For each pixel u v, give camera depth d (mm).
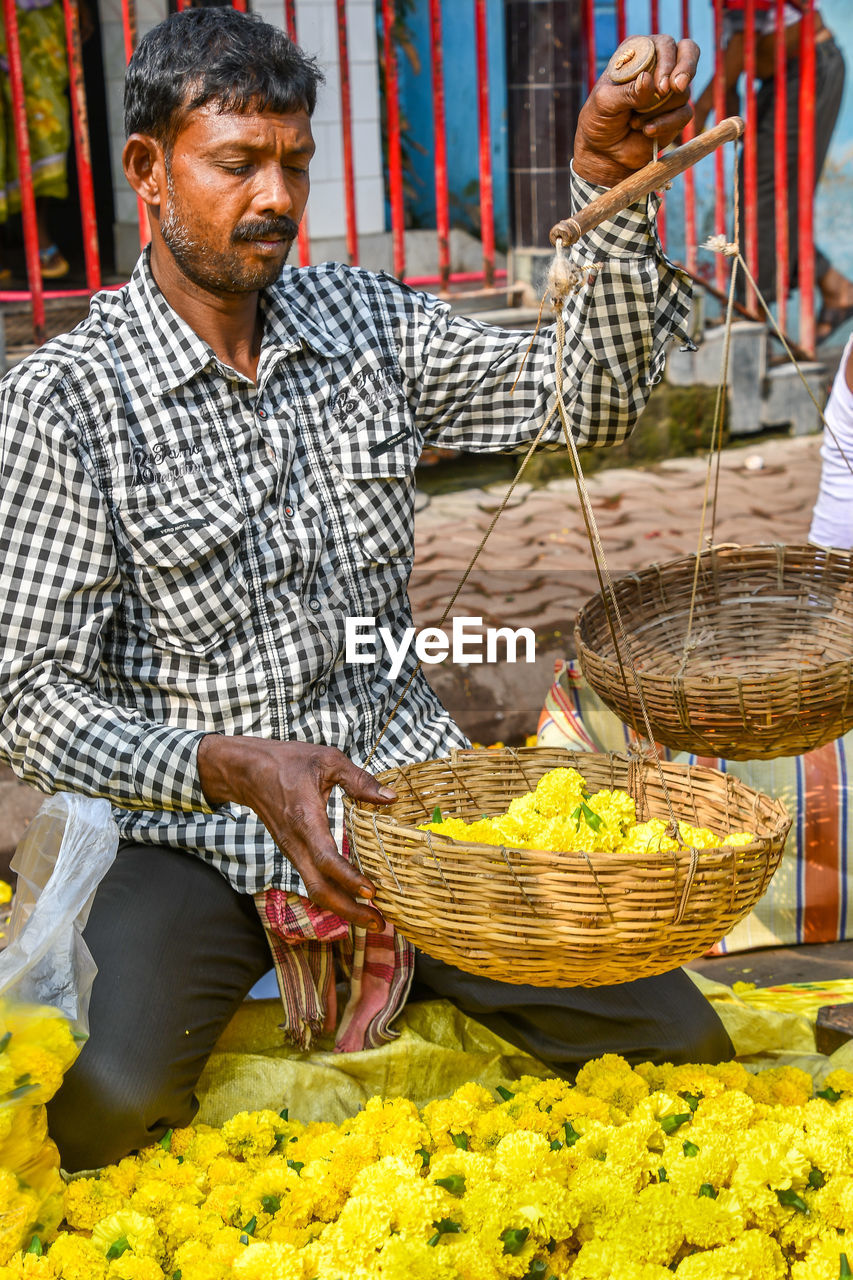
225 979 2023
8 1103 1681
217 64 1887
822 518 2738
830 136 6105
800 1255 1715
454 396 2291
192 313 2068
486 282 5496
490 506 5078
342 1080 2068
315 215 5641
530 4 5355
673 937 1596
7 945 1819
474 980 2111
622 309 2109
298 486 2135
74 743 1942
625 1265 1569
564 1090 1938
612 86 1875
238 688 2068
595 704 2824
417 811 1988
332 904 1776
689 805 1944
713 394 5754
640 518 4891
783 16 5633
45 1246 1745
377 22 6215
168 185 1964
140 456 2047
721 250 2002
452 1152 1829
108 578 2027
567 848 1714
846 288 6543
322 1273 1579
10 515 1989
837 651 2420
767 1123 1818
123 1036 1877
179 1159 1907
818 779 2684
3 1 4488
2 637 2002
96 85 6172
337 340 2203
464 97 6199
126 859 2074
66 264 6012
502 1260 1612
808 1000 2359
